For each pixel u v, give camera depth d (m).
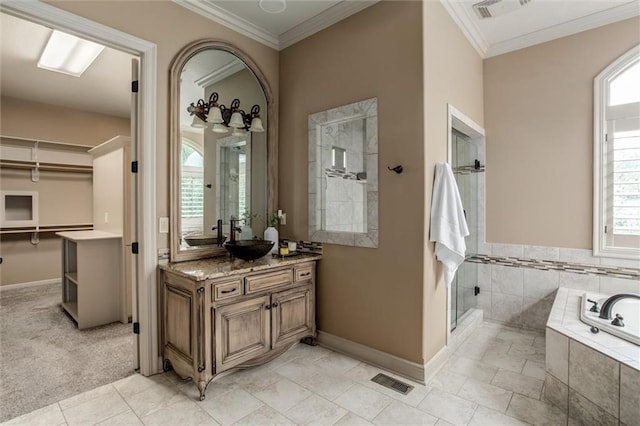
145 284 2.33
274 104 3.21
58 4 1.93
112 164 3.78
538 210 3.19
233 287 2.21
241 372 2.41
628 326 1.96
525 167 3.25
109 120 5.65
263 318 2.42
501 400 2.06
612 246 2.85
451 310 2.92
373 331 2.55
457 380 2.30
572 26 2.96
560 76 3.06
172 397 2.09
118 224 3.62
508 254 3.35
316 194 2.94
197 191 2.63
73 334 3.15
